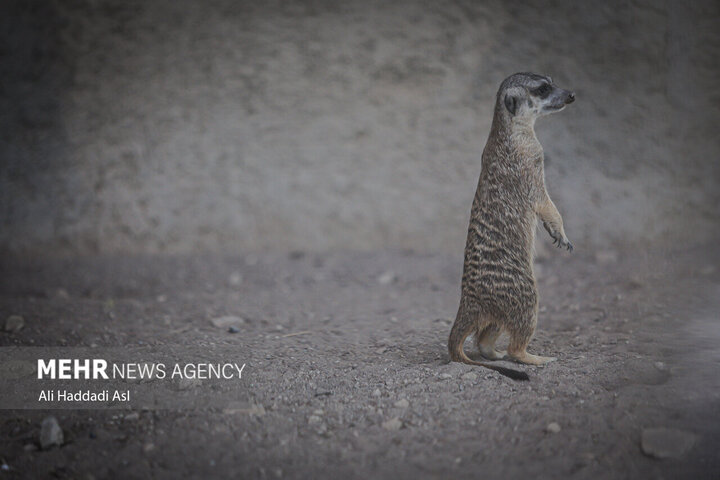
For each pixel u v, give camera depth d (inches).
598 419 211.2
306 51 619.5
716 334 290.2
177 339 326.0
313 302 414.6
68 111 610.2
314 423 223.8
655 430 199.2
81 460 205.5
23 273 500.7
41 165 600.1
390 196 591.2
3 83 610.9
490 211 247.8
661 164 538.6
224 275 493.0
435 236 561.9
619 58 571.8
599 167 544.1
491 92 600.4
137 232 584.1
